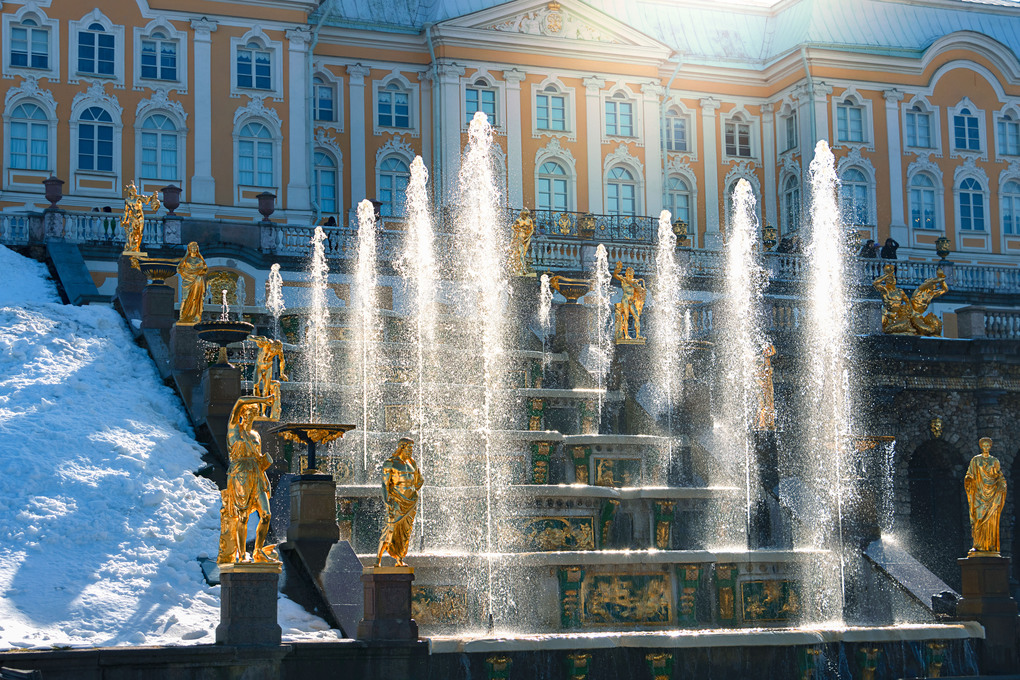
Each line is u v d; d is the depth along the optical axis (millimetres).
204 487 18938
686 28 56219
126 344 24609
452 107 49969
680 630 17703
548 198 51312
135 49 45375
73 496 17859
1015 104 55781
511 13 50812
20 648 14000
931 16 56094
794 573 20016
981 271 48969
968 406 31672
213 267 36969
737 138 55906
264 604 14453
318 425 17422
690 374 26906
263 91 46688
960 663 18078
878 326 35812
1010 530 31781
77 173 44156
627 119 52875
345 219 49844
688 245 46656
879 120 53812
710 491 21625
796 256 44656
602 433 25469
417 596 17797
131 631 14992
